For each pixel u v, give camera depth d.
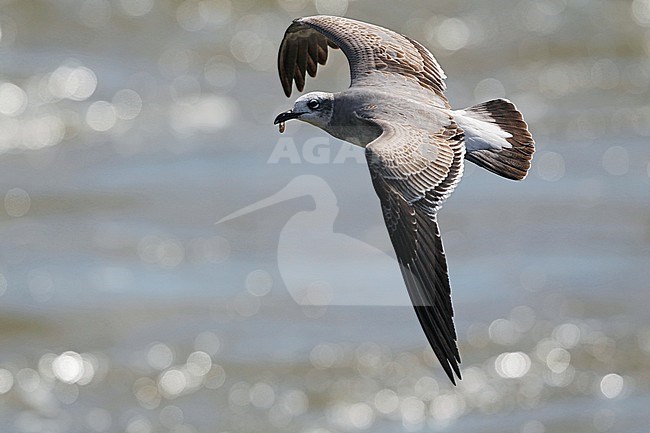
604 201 18.58
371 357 15.21
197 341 15.68
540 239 17.55
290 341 15.56
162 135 21.36
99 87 22.77
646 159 19.95
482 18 25.09
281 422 14.41
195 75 23.27
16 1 24.92
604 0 25.58
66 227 18.50
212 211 18.59
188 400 14.84
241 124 21.69
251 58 23.86
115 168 20.31
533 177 19.45
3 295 16.73
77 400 14.93
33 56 23.64
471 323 15.72
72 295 16.72
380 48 9.87
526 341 15.37
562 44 24.30
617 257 17.03
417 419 14.33
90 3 25.20
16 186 19.69
